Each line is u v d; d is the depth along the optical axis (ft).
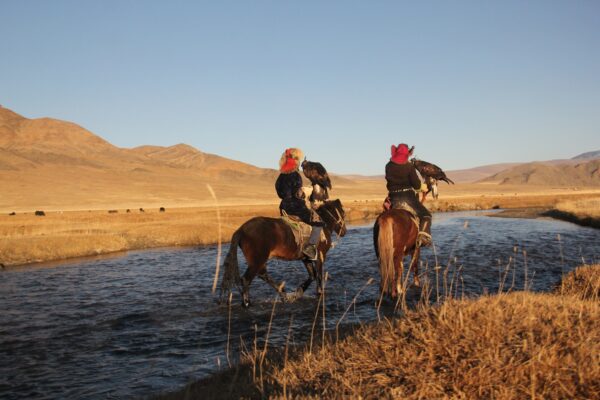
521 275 43.88
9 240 72.59
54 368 23.29
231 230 98.43
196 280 47.98
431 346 15.51
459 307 17.54
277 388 15.76
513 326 15.93
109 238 79.82
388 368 15.42
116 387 20.79
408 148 35.73
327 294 38.27
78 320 32.60
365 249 69.92
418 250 36.06
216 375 19.42
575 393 12.85
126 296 40.63
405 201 35.37
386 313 30.50
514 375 13.66
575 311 17.26
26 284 47.21
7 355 25.35
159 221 120.67
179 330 29.25
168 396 17.31
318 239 35.45
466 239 79.05
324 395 14.32
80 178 420.36
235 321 30.66
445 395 13.42
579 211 124.26
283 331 27.81
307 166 36.32
